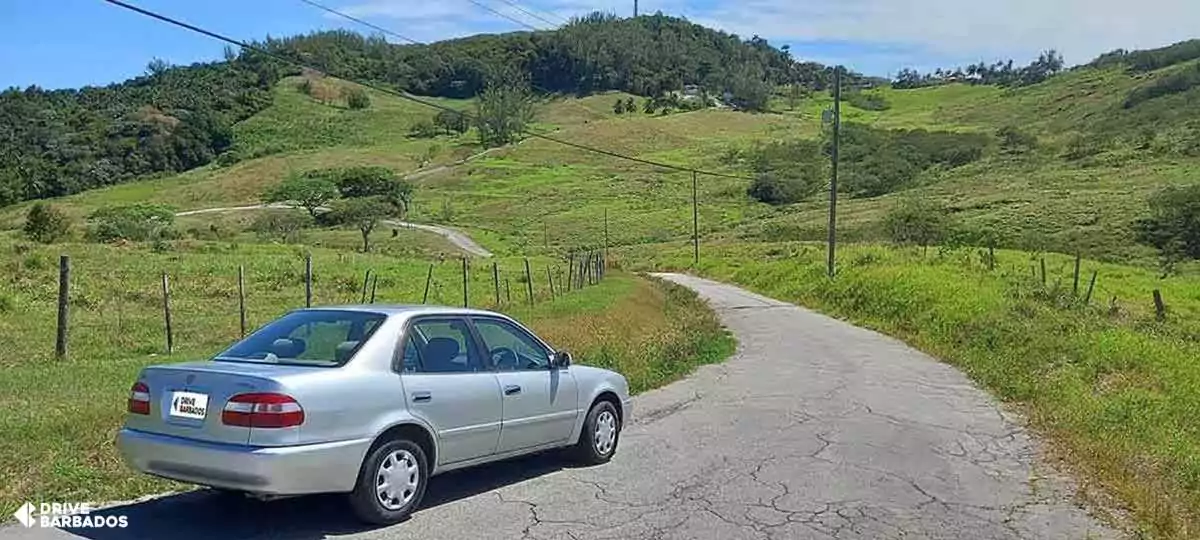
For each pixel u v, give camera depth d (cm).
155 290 2853
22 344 1772
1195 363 1728
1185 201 6062
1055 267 4241
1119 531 740
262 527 676
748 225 8531
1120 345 1823
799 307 3459
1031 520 765
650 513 740
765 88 16962
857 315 3005
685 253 6744
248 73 17138
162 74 16575
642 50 17750
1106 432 1116
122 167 12688
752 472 895
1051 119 14838
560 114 16175
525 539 663
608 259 6538
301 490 630
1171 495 838
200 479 638
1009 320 2256
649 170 12250
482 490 799
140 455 659
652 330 2228
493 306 2467
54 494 732
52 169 11744
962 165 10756
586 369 908
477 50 17550
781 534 699
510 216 10006
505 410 782
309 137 15225
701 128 14912
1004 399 1434
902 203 8219
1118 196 7288
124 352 1703
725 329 2575
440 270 4328
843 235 7012
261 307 2600
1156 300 2780
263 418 621
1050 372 1644
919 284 2886
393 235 8462
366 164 13238
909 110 18038
